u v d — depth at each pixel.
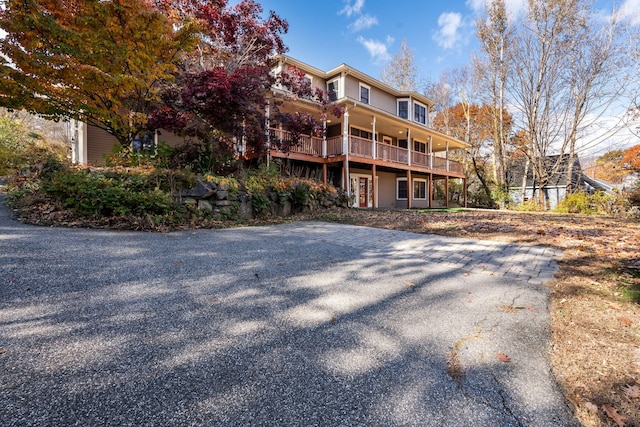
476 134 25.36
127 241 4.29
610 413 1.39
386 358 1.80
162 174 6.36
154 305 2.37
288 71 10.20
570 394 1.53
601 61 15.60
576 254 4.45
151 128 7.71
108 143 9.86
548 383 1.61
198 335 1.96
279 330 2.09
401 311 2.48
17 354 1.64
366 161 13.23
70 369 1.54
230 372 1.60
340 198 11.50
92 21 5.69
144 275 3.01
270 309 2.42
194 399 1.39
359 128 15.68
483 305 2.64
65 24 5.89
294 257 4.05
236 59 9.47
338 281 3.19
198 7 8.53
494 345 1.98
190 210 6.43
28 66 5.57
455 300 2.75
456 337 2.07
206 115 7.82
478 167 23.27
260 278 3.15
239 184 7.64
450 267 3.84
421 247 4.95
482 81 20.64
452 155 27.39
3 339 1.78
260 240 5.06
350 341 1.98
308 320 2.27
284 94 10.40
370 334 2.09
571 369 1.73
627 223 8.16
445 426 1.30
